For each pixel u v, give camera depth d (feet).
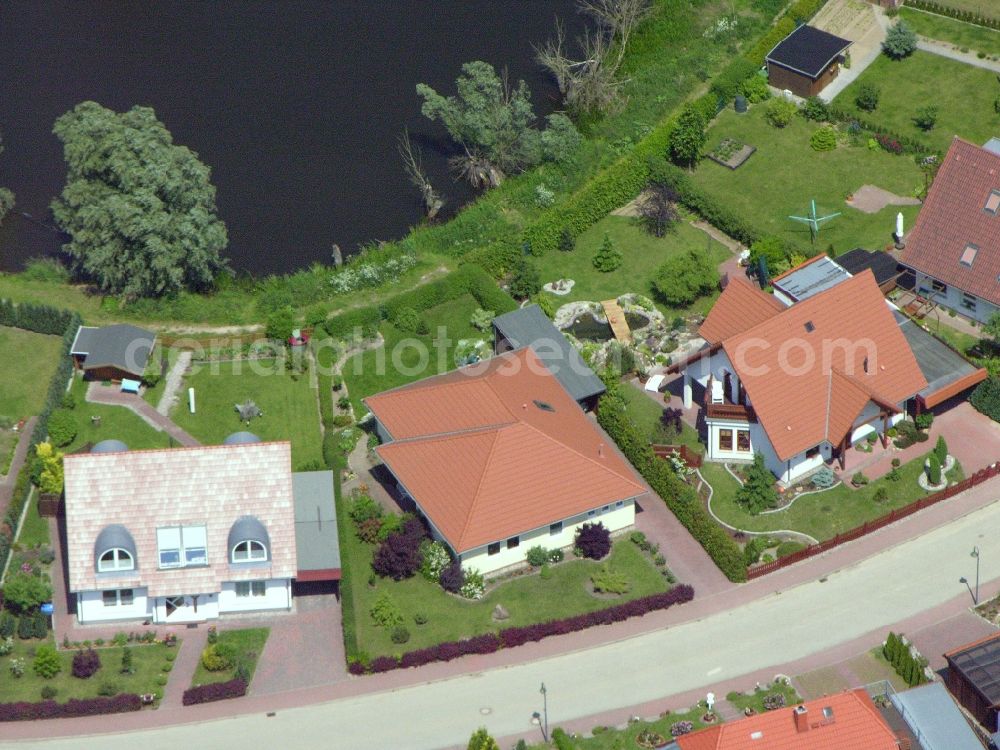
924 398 393.91
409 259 439.63
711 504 381.19
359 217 461.78
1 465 379.14
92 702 330.54
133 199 414.00
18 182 469.16
